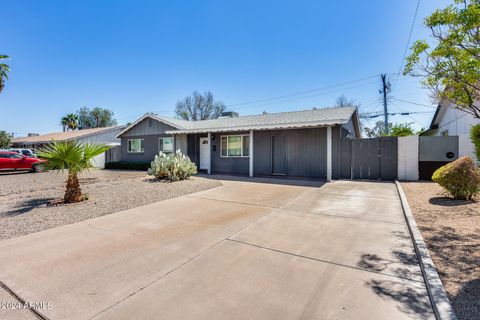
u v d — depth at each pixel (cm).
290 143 1171
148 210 558
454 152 945
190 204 612
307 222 461
